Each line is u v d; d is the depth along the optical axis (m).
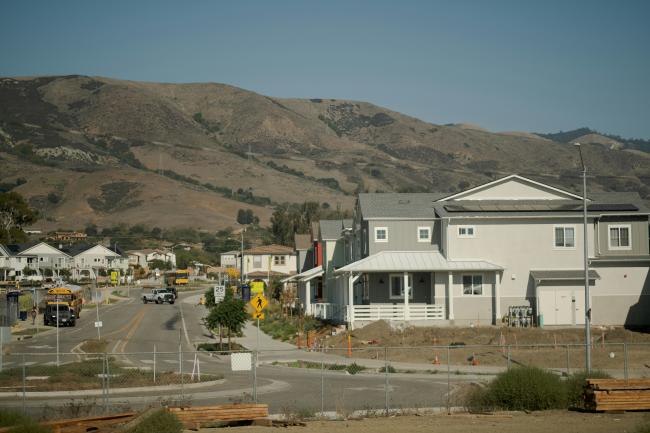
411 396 33.12
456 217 57.56
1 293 96.94
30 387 34.19
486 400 30.12
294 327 62.81
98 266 158.38
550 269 57.59
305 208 163.12
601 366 40.78
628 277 57.00
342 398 32.31
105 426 24.48
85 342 54.47
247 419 26.78
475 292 57.19
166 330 66.94
